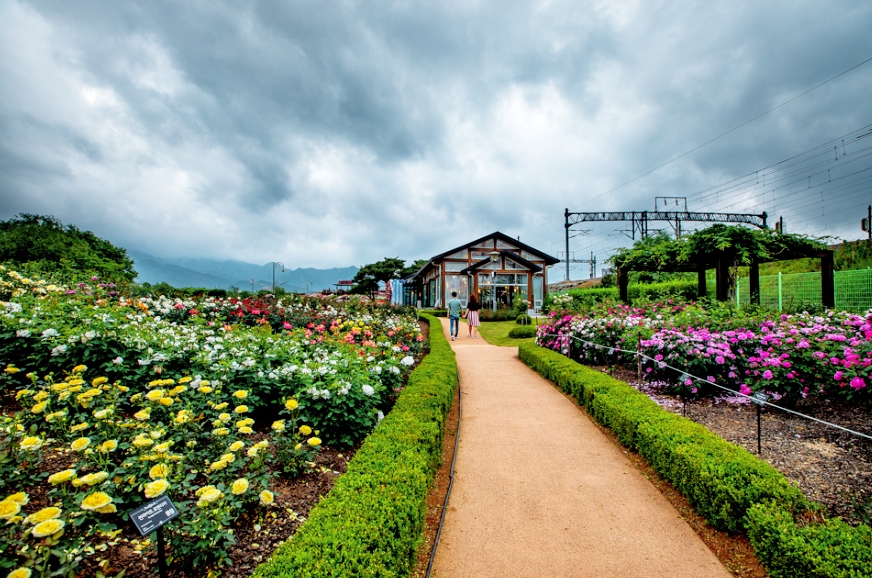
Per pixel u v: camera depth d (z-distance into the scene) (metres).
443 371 6.82
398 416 4.46
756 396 3.94
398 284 39.38
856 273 13.13
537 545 3.09
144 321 6.38
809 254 10.82
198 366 4.42
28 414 3.12
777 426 4.50
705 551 2.96
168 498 1.96
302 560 2.09
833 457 3.72
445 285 27.09
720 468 3.27
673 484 3.74
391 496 2.78
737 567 2.76
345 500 2.73
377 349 6.91
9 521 1.78
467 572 2.81
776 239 10.79
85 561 2.14
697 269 13.81
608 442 4.97
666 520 3.36
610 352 7.75
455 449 4.80
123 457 2.92
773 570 2.55
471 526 3.35
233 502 2.52
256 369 4.42
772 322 5.91
